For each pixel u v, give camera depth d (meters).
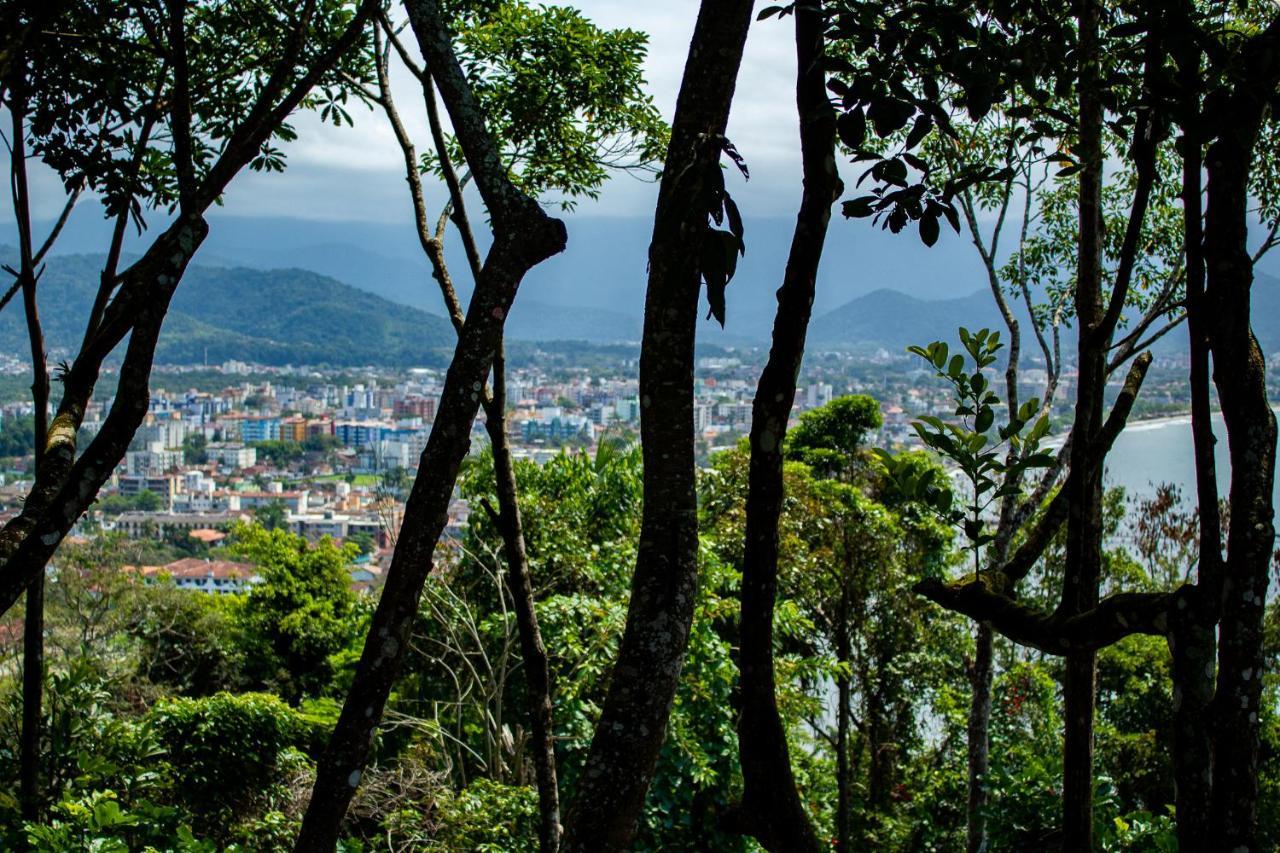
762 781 2.50
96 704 7.15
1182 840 2.23
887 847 13.14
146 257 3.53
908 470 2.93
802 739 12.55
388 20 4.88
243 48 5.39
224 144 5.48
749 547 2.53
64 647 16.05
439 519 2.77
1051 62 2.66
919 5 2.41
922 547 13.30
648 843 8.00
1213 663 2.21
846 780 11.45
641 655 2.43
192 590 19.28
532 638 4.77
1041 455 2.82
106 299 4.41
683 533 2.46
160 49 4.09
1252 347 2.27
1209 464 2.29
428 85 4.83
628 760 2.40
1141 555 14.25
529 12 5.62
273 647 19.06
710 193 2.24
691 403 2.46
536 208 2.83
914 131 2.38
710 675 8.59
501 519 4.77
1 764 6.51
